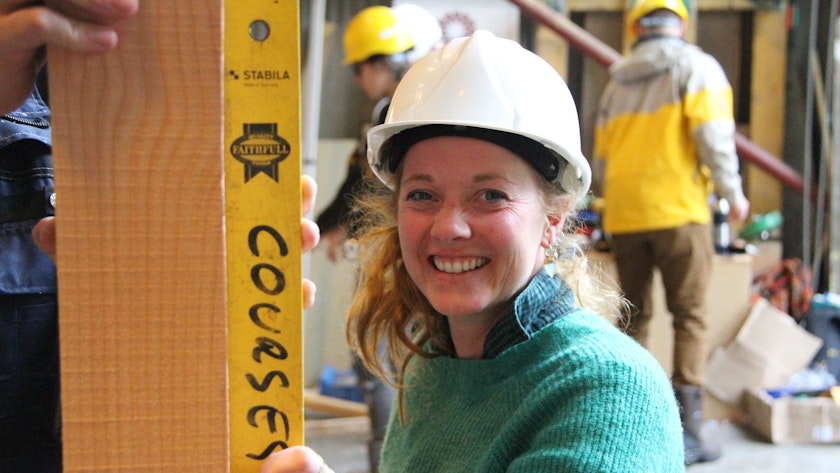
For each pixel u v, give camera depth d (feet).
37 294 3.31
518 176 3.26
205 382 1.91
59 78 1.80
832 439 11.03
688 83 10.07
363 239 4.16
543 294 3.40
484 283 3.29
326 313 13.29
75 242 1.84
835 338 12.43
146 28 1.82
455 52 3.41
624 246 10.79
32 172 3.31
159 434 1.91
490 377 3.43
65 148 1.82
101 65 1.81
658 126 10.31
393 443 4.01
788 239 14.64
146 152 1.85
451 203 3.25
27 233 3.30
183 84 1.84
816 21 14.29
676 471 2.88
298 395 2.12
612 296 4.12
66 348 1.86
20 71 2.01
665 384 3.02
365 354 4.19
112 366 1.88
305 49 13.91
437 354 3.89
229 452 2.02
